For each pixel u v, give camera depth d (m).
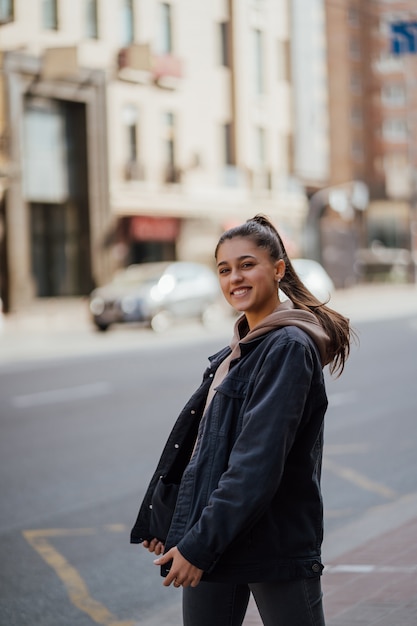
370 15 74.38
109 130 39.16
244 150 46.91
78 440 11.43
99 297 29.81
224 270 3.23
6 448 11.02
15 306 35.50
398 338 24.95
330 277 55.06
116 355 22.53
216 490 2.89
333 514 7.97
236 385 3.06
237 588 3.11
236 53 46.22
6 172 35.00
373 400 14.44
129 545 7.22
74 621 5.68
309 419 3.03
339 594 5.55
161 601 6.03
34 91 36.31
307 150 52.72
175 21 42.59
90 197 38.19
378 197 74.19
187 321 30.80
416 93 75.25
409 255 64.31
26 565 6.77
